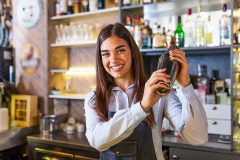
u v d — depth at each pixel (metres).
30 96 3.07
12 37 3.42
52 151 2.64
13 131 2.89
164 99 1.14
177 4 2.57
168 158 2.22
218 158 2.04
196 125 0.99
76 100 3.31
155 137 1.13
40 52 3.18
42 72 3.16
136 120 0.93
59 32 3.21
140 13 2.80
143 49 2.50
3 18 3.48
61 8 3.12
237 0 2.19
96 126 1.02
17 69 3.35
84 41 2.98
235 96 2.12
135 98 1.13
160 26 2.68
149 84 0.91
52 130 3.01
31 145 2.79
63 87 3.35
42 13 3.14
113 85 1.19
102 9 2.87
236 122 2.15
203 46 2.26
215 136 2.33
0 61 3.25
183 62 0.97
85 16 3.10
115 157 1.13
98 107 1.14
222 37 2.23
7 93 3.23
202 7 2.50
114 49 1.07
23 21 3.28
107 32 1.10
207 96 2.37
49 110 3.14
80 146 2.47
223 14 2.28
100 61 1.16
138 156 1.12
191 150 2.12
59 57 3.28
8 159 2.93
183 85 0.99
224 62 2.52
